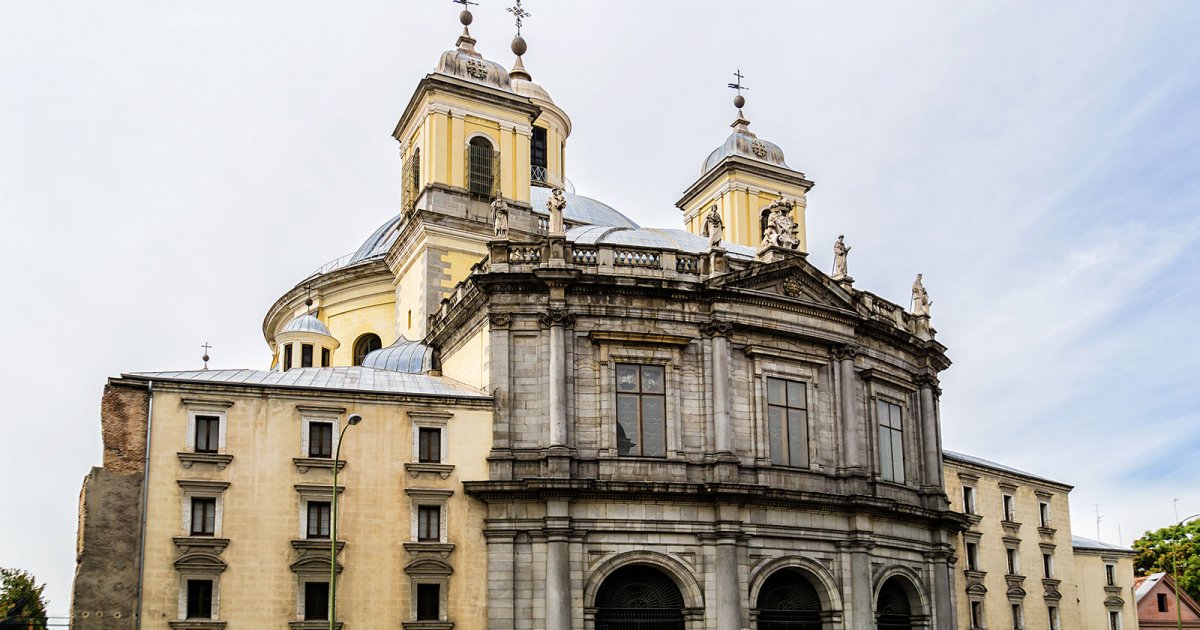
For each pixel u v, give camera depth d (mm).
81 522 45969
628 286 53812
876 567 57562
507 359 53000
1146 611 96688
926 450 64188
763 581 53469
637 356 54188
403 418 51094
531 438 52406
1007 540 76000
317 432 50031
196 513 47625
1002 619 73812
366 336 73125
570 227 75188
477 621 49781
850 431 57781
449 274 66312
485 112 70688
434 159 68312
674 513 52406
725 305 55312
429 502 50406
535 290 53688
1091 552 84562
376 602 48750
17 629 59094
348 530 49156
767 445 55188
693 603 51875
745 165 86438
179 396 48438
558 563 50219
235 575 47312
